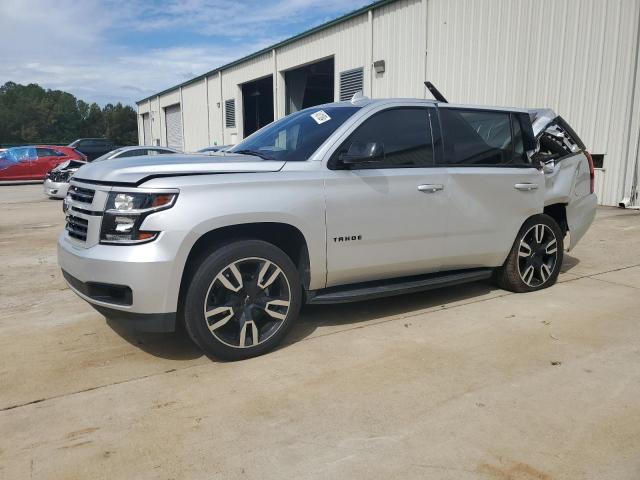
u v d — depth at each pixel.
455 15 13.68
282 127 4.59
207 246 3.54
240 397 3.11
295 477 2.40
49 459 2.54
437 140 4.45
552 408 2.98
